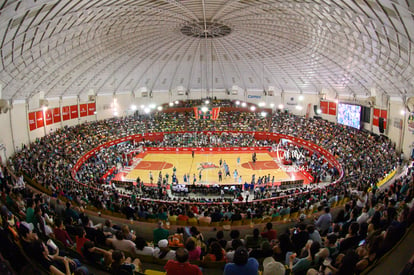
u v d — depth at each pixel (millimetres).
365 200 11016
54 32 20422
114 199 17453
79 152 33906
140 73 45000
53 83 31328
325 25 23250
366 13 16859
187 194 27047
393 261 4816
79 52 28000
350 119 37125
